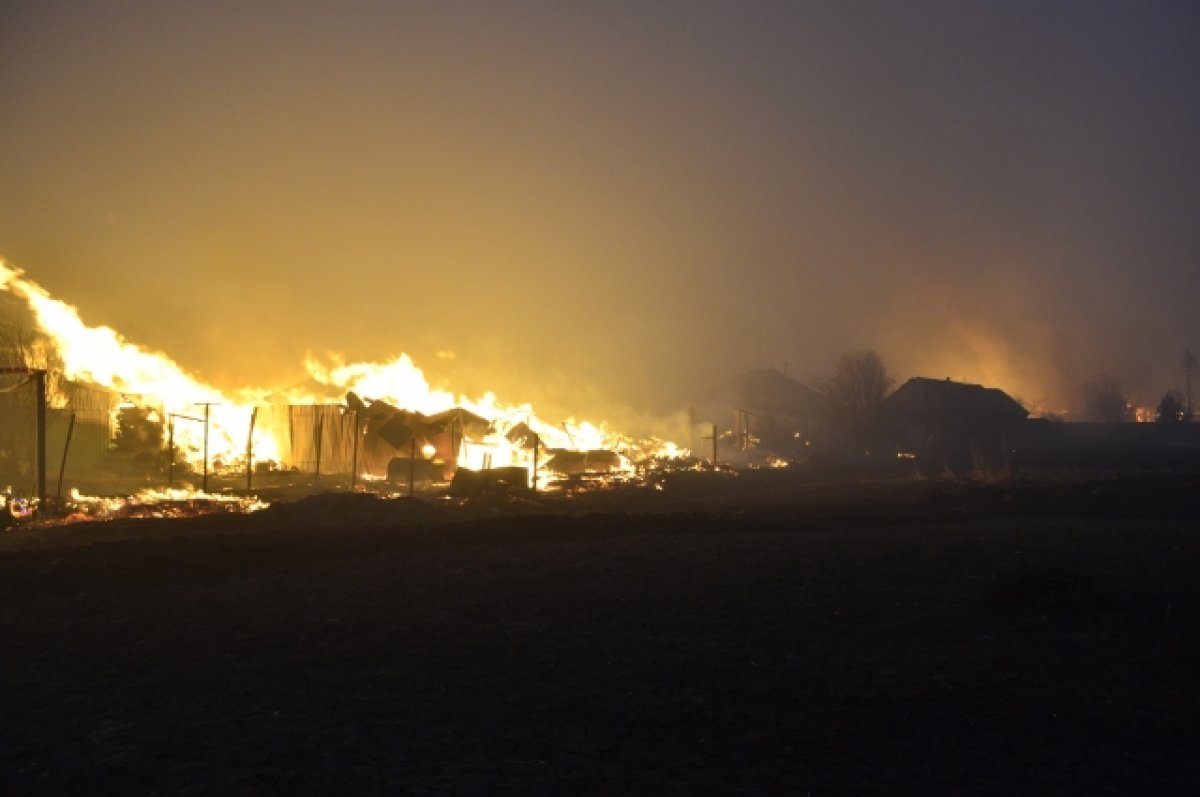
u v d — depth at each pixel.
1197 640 11.59
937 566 16.78
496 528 21.92
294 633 11.42
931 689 9.57
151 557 16.55
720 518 24.70
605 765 7.52
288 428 43.25
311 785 6.95
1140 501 30.69
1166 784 7.34
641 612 12.85
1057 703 9.20
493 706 8.90
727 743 8.09
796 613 12.88
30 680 9.41
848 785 7.23
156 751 7.54
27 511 22.92
